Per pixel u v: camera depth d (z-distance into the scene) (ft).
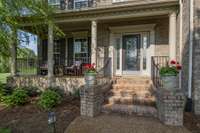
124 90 26.37
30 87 33.55
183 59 25.49
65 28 39.45
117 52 35.53
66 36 40.45
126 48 35.06
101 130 18.35
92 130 18.53
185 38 24.53
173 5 26.89
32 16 26.89
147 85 26.91
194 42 22.12
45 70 39.45
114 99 24.67
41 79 33.17
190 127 18.56
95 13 30.14
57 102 25.12
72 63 40.14
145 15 28.68
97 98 22.44
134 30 34.12
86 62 38.91
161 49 32.58
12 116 23.40
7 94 29.89
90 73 23.52
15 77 34.88
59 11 31.09
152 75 26.91
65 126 19.83
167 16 30.50
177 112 18.76
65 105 25.54
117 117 21.36
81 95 22.08
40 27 30.86
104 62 34.42
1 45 25.34
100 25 35.94
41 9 26.27
